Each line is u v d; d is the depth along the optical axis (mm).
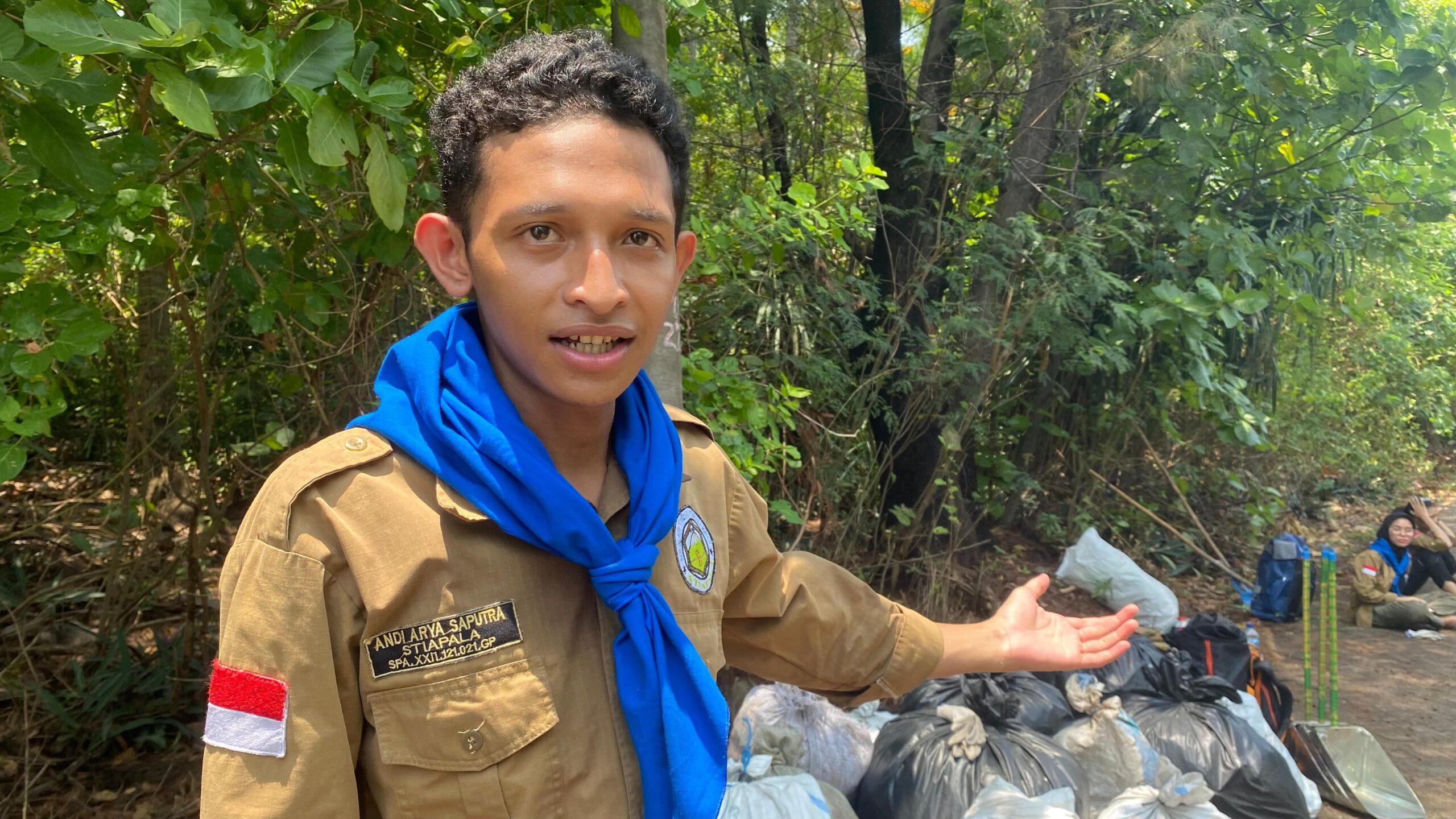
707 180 5285
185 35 1467
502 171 850
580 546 861
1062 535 5883
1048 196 5246
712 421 2969
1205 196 5652
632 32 2326
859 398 4656
